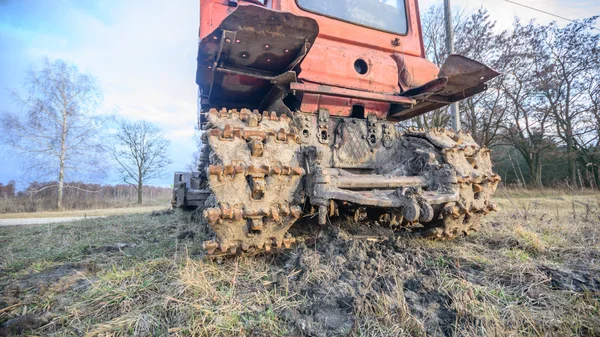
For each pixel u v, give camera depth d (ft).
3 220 31.73
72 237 15.57
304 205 12.40
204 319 6.51
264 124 10.20
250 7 7.64
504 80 63.16
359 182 10.22
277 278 8.50
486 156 13.07
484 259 10.41
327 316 6.91
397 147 13.51
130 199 99.25
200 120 15.46
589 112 75.00
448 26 35.60
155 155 98.84
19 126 74.28
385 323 6.64
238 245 8.77
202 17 11.30
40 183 81.10
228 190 8.31
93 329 6.39
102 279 8.66
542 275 8.93
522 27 62.18
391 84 12.84
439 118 60.64
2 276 9.84
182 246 12.08
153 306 7.13
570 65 70.49
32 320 6.65
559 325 6.75
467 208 10.93
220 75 11.10
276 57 10.30
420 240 11.96
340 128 12.39
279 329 6.44
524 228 14.55
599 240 13.24
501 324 6.71
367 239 11.27
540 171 78.79
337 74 11.61
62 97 76.79
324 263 9.38
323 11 12.70
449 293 7.93
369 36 13.46
